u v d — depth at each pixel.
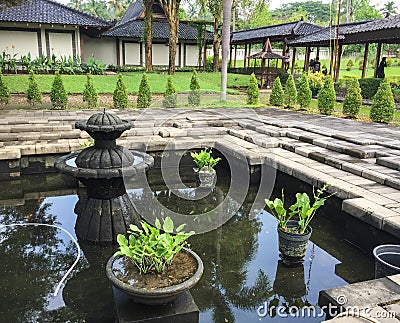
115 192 3.52
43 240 3.50
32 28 16.80
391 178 4.01
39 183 5.12
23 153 5.25
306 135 6.30
